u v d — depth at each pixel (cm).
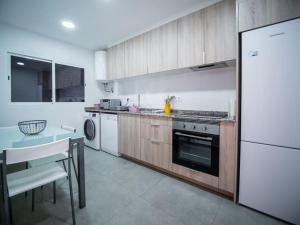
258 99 150
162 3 215
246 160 161
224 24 192
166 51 251
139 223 142
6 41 269
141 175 232
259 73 148
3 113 270
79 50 373
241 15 154
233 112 200
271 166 147
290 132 136
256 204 157
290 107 135
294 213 138
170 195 184
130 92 370
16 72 286
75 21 261
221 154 179
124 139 293
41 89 320
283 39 135
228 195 183
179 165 217
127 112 284
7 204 112
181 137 215
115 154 313
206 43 207
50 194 184
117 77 347
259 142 152
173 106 293
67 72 359
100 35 316
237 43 158
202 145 198
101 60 377
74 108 368
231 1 187
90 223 141
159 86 315
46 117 323
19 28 282
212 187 193
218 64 215
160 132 236
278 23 137
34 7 221
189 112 271
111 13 238
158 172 242
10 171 225
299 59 129
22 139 150
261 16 144
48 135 165
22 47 286
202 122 192
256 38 148
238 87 160
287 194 140
